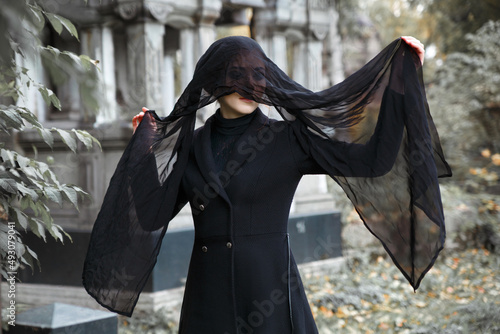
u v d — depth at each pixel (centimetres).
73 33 244
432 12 1538
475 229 858
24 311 360
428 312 546
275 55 744
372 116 265
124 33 669
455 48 1500
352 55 1777
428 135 256
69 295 577
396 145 256
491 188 1067
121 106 669
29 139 612
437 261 778
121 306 267
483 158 1120
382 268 732
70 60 245
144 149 275
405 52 265
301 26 766
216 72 257
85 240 584
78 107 659
